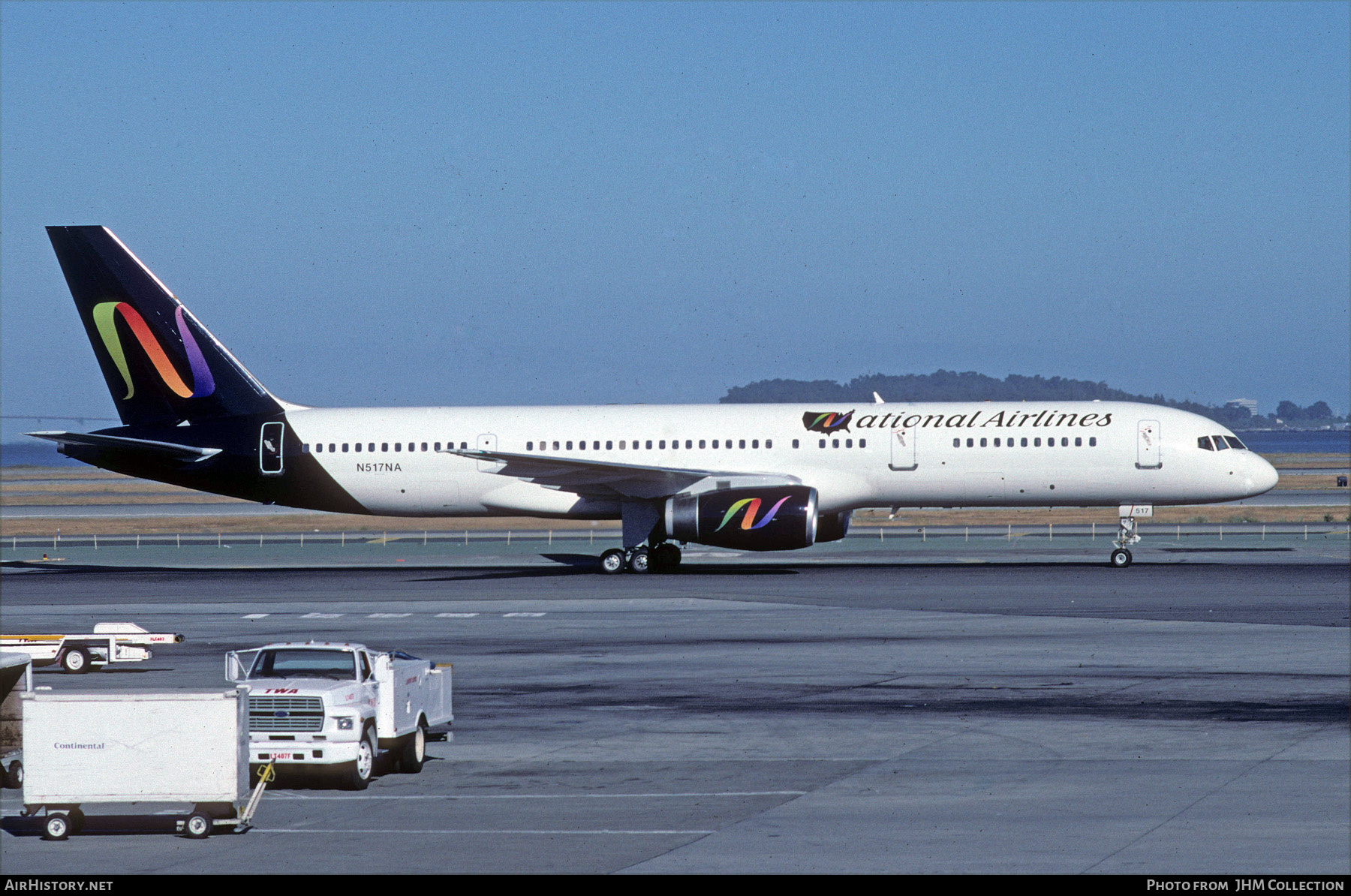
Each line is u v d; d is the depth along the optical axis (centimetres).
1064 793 6312
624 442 17900
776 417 17825
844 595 14800
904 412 17650
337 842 5634
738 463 17638
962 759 7175
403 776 7031
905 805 6153
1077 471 17088
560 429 18075
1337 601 13612
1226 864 5034
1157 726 7919
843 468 17488
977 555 19762
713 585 16012
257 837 5741
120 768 5722
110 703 5753
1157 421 17088
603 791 6594
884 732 7919
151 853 5491
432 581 17225
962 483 17350
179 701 5756
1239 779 6519
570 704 9012
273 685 6700
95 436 18012
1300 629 11769
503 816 6081
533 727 8275
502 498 18188
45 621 13762
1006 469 17200
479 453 16600
